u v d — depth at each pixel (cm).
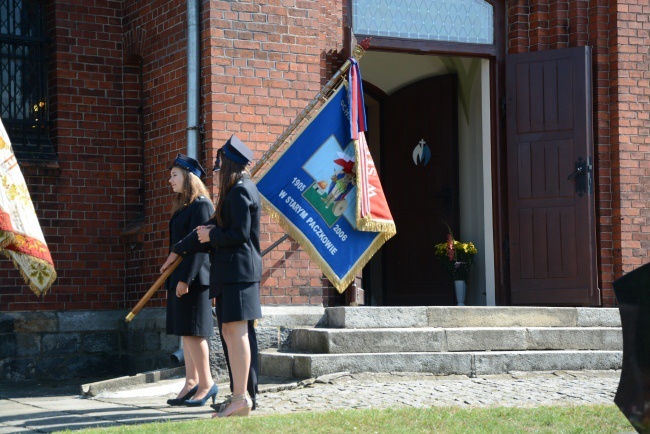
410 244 1594
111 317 1327
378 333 1082
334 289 1238
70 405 958
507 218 1352
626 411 561
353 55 1122
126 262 1339
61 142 1310
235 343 796
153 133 1305
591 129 1314
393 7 1336
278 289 1190
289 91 1219
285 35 1222
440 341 1098
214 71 1184
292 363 1057
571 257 1306
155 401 972
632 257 1323
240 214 785
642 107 1338
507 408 793
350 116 1103
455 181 1564
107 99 1340
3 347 1259
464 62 1527
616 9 1329
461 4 1366
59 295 1298
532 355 1082
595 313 1213
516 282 1326
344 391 950
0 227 745
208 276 884
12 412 909
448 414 751
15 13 1330
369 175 1110
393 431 682
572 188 1310
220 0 1194
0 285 1264
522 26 1359
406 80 1605
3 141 759
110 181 1334
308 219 1092
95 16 1344
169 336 1227
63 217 1306
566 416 744
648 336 552
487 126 1380
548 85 1327
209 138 1181
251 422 715
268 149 1197
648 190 1337
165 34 1270
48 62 1337
